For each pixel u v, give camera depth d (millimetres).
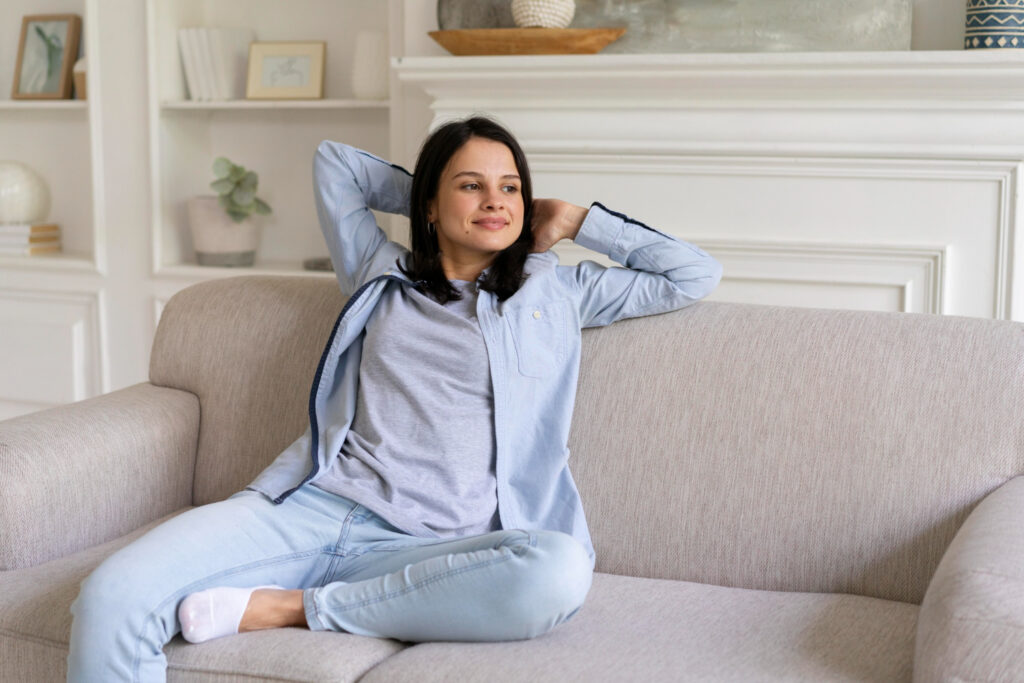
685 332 1739
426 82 2682
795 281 2557
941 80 2344
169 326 1991
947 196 2424
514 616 1318
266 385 1890
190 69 3264
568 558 1339
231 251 3262
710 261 1785
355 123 3314
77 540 1661
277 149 3408
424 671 1249
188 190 3379
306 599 1383
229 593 1362
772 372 1652
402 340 1673
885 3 2479
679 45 2615
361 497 1539
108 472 1716
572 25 2693
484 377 1646
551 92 2619
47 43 3465
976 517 1364
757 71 2432
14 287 3447
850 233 2498
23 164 3500
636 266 1798
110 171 3281
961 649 1098
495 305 1703
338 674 1259
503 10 2713
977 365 1580
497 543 1391
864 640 1344
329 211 1873
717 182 2562
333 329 1711
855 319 1693
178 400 1911
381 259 1791
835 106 2439
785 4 2537
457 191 1696
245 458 1878
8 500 1555
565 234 1827
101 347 3361
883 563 1533
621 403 1705
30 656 1391
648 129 2574
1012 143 2355
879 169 2447
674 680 1209
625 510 1658
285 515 1521
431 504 1560
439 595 1341
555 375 1706
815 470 1582
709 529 1611
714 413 1652
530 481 1661
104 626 1290
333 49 3305
